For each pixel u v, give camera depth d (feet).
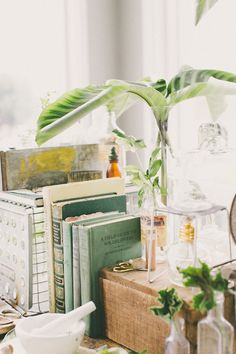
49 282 4.15
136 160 6.44
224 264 3.40
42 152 4.71
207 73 4.24
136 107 6.46
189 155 4.37
